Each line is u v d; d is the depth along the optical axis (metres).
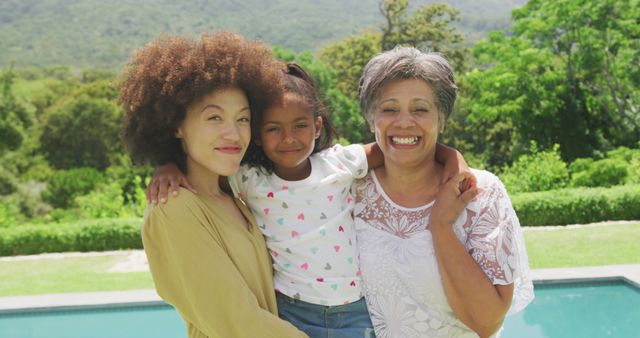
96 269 8.57
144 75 1.90
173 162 2.01
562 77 17.80
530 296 2.18
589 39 17.20
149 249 1.89
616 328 5.57
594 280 6.32
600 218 10.51
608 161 14.40
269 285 2.02
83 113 26.61
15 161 24.45
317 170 2.25
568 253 7.96
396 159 2.12
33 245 10.31
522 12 18.69
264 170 2.26
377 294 2.14
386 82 2.11
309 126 2.21
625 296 6.16
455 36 25.08
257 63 1.97
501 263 2.00
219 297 1.81
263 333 1.83
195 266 1.81
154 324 6.02
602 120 18.47
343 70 27.12
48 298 6.34
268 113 2.16
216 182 2.06
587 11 17.00
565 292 6.30
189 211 1.82
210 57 1.87
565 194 10.62
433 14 25.16
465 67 24.95
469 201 2.06
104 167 26.95
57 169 26.53
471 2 84.38
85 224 10.41
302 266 2.11
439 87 2.10
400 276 2.10
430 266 2.06
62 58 55.75
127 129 1.99
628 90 17.53
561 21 17.31
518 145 18.78
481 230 2.04
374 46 25.69
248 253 1.95
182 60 1.85
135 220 10.51
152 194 1.86
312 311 2.10
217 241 1.87
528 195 10.66
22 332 5.89
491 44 19.16
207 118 1.85
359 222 2.25
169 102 1.85
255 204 2.21
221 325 1.82
